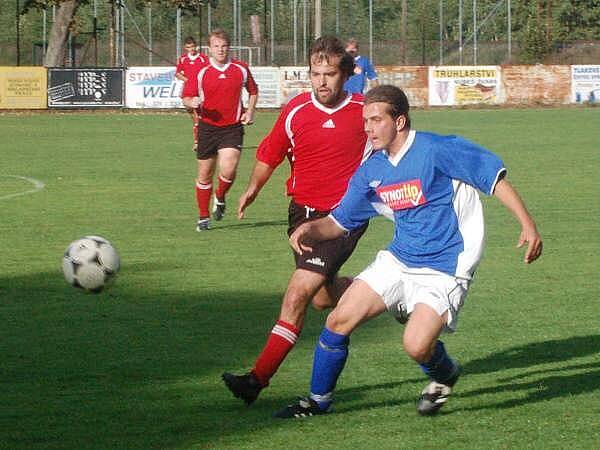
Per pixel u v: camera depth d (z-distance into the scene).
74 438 8.17
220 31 19.16
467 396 9.34
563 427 8.42
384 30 77.69
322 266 9.23
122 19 65.94
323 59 9.73
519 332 11.70
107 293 13.89
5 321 12.30
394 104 8.20
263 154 10.17
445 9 77.12
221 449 7.90
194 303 13.30
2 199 23.47
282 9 77.94
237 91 19.30
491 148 34.56
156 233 19.02
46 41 70.62
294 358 10.78
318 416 8.75
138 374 10.06
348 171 10.09
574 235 18.28
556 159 31.27
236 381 8.95
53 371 10.17
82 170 29.44
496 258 16.25
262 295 13.81
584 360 10.52
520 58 69.19
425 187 8.26
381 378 9.93
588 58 68.62
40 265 15.88
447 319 8.27
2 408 8.98
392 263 8.54
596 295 13.62
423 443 8.04
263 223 20.39
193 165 30.81
